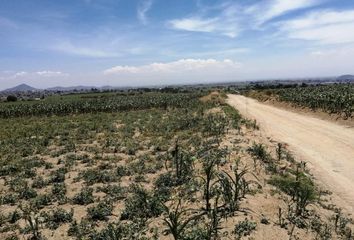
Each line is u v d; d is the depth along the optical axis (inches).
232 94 3961.6
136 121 1430.9
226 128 990.4
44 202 449.7
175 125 1124.5
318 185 522.3
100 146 859.4
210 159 580.1
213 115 1359.5
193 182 458.0
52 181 553.3
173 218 306.3
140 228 346.6
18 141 989.2
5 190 523.5
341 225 367.2
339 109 1290.6
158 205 389.4
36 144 923.4
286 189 456.1
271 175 515.8
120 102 2319.1
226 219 347.3
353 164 643.5
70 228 361.1
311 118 1343.5
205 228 318.3
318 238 332.2
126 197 454.9
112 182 532.7
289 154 710.5
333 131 1000.2
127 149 773.3
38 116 1974.7
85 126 1299.2
